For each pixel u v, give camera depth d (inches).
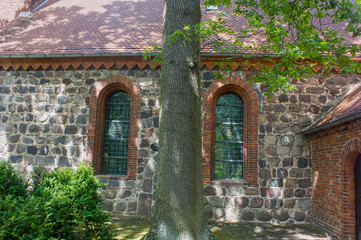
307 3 257.0
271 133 351.3
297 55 215.6
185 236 215.5
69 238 224.2
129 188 359.9
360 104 259.3
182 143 224.8
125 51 364.8
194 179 227.0
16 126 382.6
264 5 270.1
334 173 291.9
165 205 221.8
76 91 380.8
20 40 416.8
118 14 482.9
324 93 356.5
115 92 394.9
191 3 244.5
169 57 236.2
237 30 398.9
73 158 368.8
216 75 301.0
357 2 221.3
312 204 337.7
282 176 344.2
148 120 367.9
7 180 237.8
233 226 319.0
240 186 344.8
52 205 211.8
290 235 288.8
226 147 367.6
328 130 302.8
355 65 232.5
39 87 386.6
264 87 357.1
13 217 181.5
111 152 384.5
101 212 239.6
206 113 356.5
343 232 270.1
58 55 366.0
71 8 524.1
